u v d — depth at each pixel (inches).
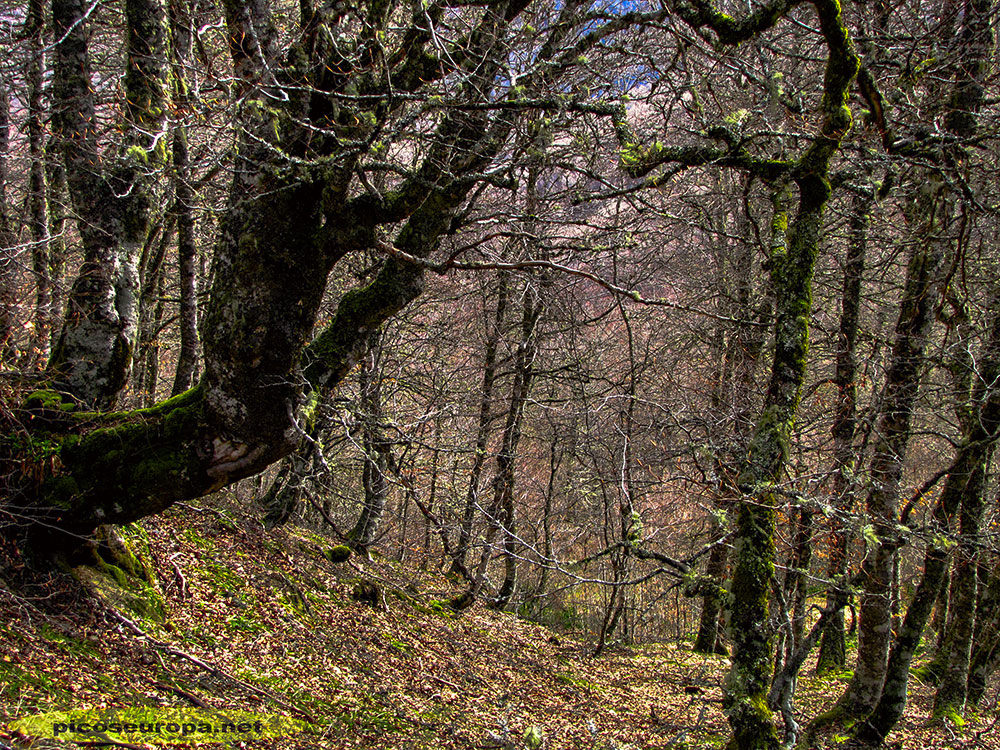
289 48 197.3
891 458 261.3
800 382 160.6
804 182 164.4
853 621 527.5
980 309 337.4
